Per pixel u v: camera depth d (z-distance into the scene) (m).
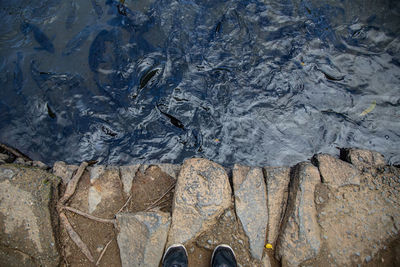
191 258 2.83
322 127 3.28
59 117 3.37
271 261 2.80
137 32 3.63
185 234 2.77
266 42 3.55
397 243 2.70
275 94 3.38
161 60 3.51
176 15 3.67
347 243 2.72
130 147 3.29
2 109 3.40
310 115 3.31
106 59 3.53
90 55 3.55
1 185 2.83
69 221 2.92
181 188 2.79
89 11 3.76
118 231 2.83
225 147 3.25
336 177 2.86
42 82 3.46
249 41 3.56
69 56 3.56
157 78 3.45
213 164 2.89
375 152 3.07
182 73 3.46
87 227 2.92
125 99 3.40
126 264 2.75
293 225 2.73
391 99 3.32
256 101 3.36
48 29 3.68
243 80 3.42
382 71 3.42
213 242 2.82
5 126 3.36
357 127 3.27
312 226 2.72
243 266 2.75
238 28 3.60
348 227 2.75
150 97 3.39
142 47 3.56
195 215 2.76
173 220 2.77
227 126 3.30
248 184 2.89
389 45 3.50
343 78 3.41
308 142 3.25
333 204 2.79
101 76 3.47
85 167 3.15
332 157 2.98
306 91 3.38
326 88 3.39
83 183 3.07
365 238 2.73
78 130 3.34
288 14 3.65
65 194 2.97
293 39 3.54
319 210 2.78
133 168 3.14
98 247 2.86
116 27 3.66
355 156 3.03
